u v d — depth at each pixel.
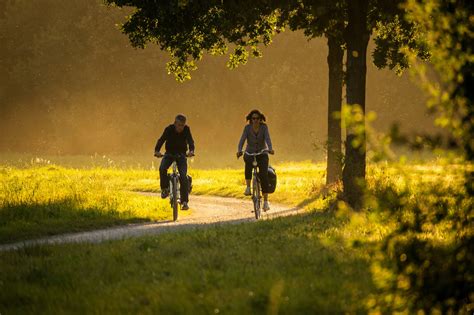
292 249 27.19
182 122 45.78
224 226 37.50
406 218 16.41
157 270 24.23
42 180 78.06
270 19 65.06
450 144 15.98
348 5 46.62
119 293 20.97
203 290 20.92
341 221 36.03
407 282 16.36
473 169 16.03
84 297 20.69
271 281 21.33
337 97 65.38
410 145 15.80
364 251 25.16
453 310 16.22
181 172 46.12
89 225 42.84
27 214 44.00
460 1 16.98
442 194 16.25
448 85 16.36
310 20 56.75
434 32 16.89
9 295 21.31
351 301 19.09
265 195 45.38
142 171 112.44
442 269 16.23
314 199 58.78
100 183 72.69
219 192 73.56
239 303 19.17
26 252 29.58
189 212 53.44
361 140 15.50
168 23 57.41
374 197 16.77
